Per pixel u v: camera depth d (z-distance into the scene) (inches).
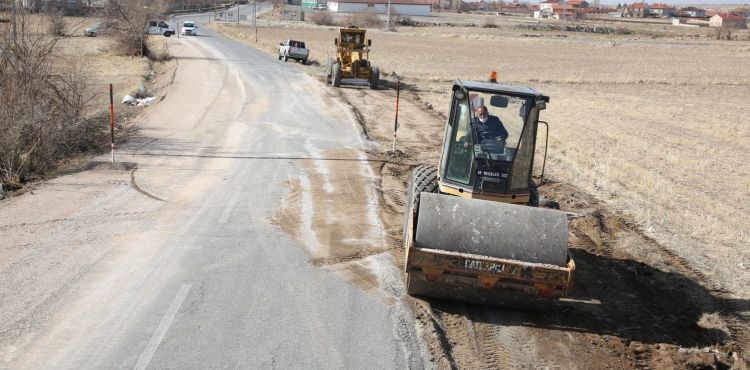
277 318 317.7
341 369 274.8
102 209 480.1
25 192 518.0
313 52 2337.6
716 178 744.3
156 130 802.8
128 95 1008.2
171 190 542.3
